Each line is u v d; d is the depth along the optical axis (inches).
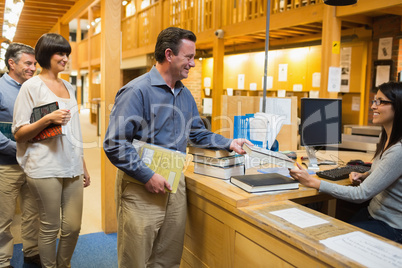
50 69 82.5
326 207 103.6
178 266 81.9
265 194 68.9
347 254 47.8
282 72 283.7
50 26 280.4
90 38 519.2
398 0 154.6
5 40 336.8
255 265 62.6
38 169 79.4
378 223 73.2
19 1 162.9
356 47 244.1
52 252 85.6
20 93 79.4
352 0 105.1
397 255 47.9
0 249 91.6
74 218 87.0
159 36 70.6
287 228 55.9
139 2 416.8
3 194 91.3
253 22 241.1
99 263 104.0
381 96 76.0
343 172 86.8
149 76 71.2
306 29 235.8
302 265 52.6
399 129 71.7
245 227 64.7
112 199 125.2
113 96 122.3
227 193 68.8
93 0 160.6
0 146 87.3
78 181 87.4
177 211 77.4
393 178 68.6
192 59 71.4
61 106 79.1
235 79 337.4
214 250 75.0
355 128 208.1
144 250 71.9
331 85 179.2
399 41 216.1
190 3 314.8
